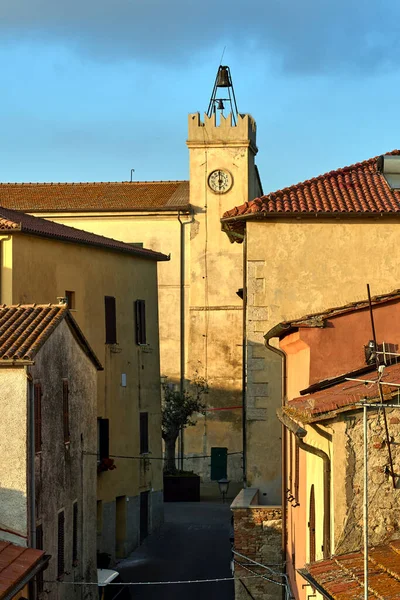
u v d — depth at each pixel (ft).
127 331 197.88
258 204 138.10
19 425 113.60
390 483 67.72
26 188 284.20
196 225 272.72
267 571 120.98
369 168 150.61
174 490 248.32
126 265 199.31
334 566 65.92
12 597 93.15
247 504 122.72
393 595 57.57
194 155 274.98
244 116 273.95
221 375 268.62
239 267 270.87
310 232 137.59
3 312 131.34
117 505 187.52
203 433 266.36
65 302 132.36
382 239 137.39
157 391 213.87
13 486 112.78
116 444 187.62
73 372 139.74
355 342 99.45
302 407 75.61
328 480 72.33
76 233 185.57
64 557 130.82
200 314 270.87
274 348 126.41
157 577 164.76
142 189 284.41
